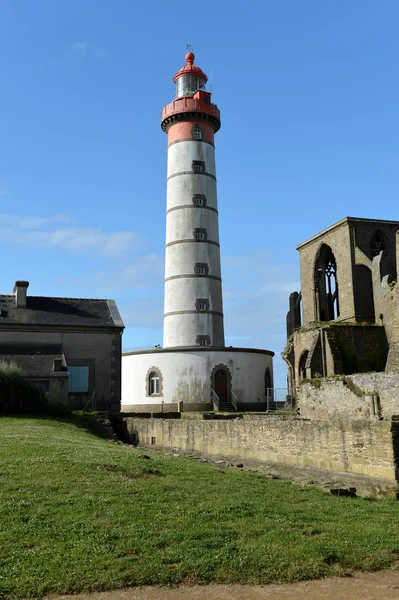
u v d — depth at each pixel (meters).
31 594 7.97
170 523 10.85
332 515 12.12
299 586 8.45
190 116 54.28
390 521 11.73
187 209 52.78
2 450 17.36
